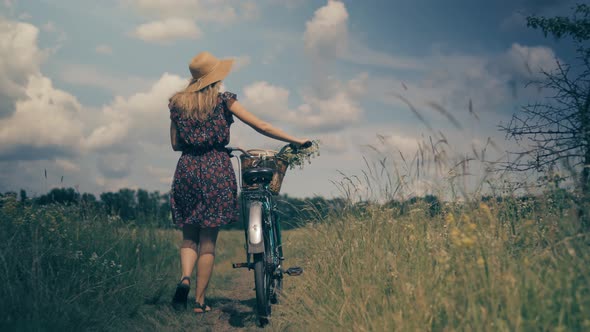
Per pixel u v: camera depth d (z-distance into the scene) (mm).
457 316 2521
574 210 2980
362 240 4246
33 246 3824
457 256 3023
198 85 3977
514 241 3334
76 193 6535
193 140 3930
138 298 4281
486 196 3789
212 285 5777
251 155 4102
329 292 3764
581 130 3961
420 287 2846
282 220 5117
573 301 2334
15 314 3148
